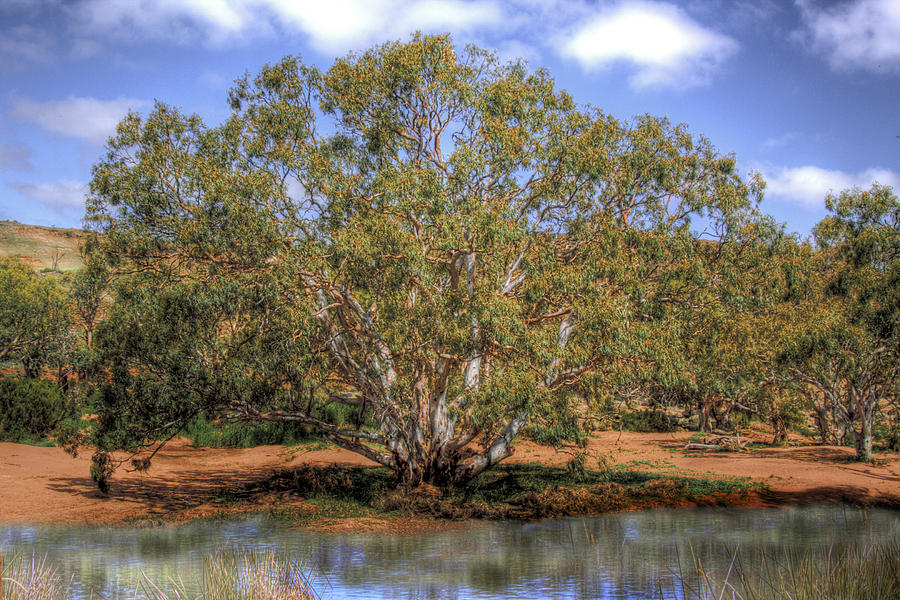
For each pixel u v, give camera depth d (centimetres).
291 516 1731
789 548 1327
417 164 2158
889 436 3475
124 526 1591
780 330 2889
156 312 1752
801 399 3453
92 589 1019
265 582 920
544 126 2062
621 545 1384
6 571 978
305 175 1905
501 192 2134
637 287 1881
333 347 1992
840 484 2106
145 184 1797
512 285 2086
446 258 1922
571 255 2172
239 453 3209
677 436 3897
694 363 2416
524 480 2275
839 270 3044
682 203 2359
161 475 2441
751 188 2408
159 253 1848
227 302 1706
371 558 1274
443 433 2027
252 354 1761
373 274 1842
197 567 1175
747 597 877
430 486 1945
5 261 5291
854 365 2636
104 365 1823
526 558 1272
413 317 1836
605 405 2848
